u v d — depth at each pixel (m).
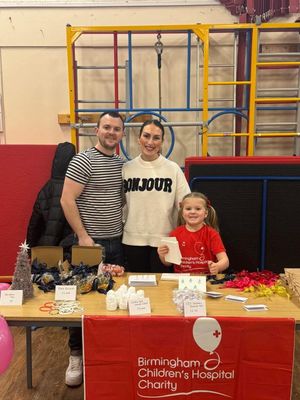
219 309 1.61
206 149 3.31
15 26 3.66
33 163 3.22
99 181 2.12
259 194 2.47
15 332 2.85
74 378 2.15
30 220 2.99
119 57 3.70
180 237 2.08
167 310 1.60
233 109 3.42
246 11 3.48
